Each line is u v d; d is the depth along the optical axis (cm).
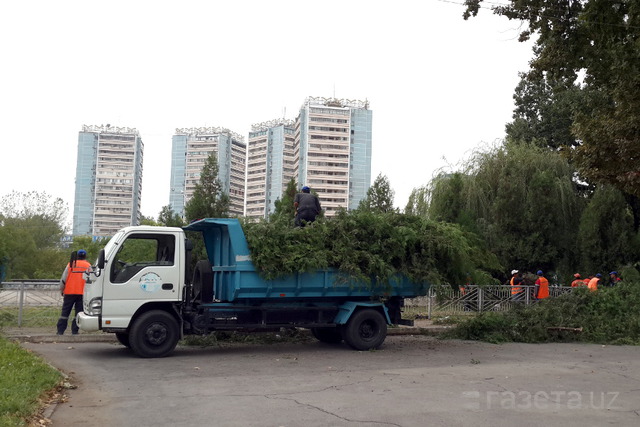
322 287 1254
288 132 12356
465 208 2911
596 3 1481
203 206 1970
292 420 667
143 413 695
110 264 1120
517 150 3083
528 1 1622
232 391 825
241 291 1190
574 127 1739
